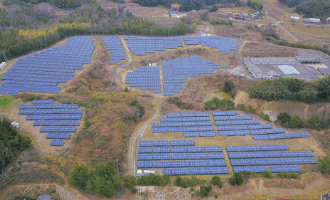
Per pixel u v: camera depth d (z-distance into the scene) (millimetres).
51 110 119688
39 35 185375
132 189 86625
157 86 156375
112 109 126000
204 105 140000
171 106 140250
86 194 86688
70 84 143875
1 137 97500
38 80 143625
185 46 199750
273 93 148750
